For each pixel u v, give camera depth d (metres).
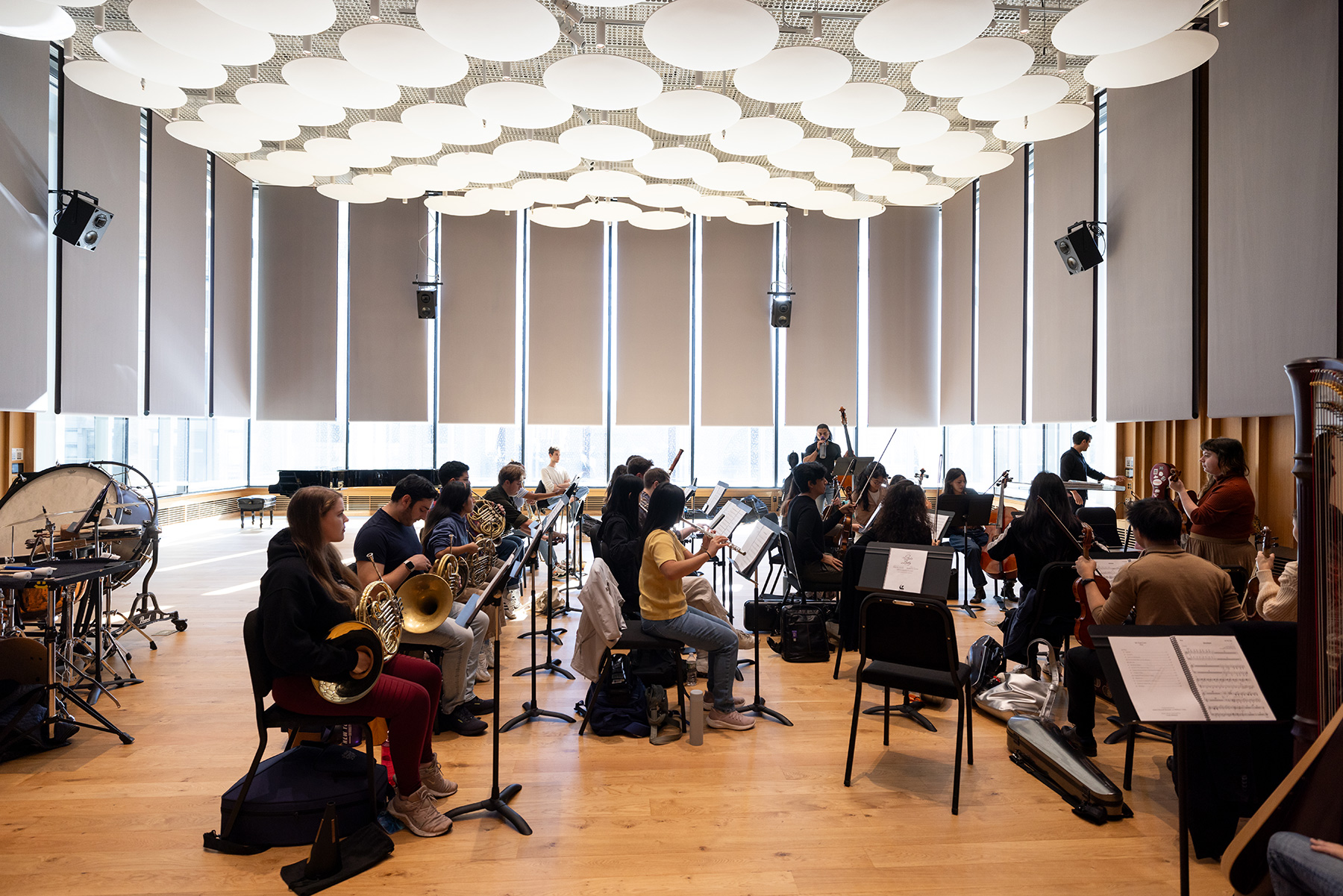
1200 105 6.10
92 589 4.21
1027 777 3.19
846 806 2.92
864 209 8.27
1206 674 2.16
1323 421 1.99
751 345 11.79
